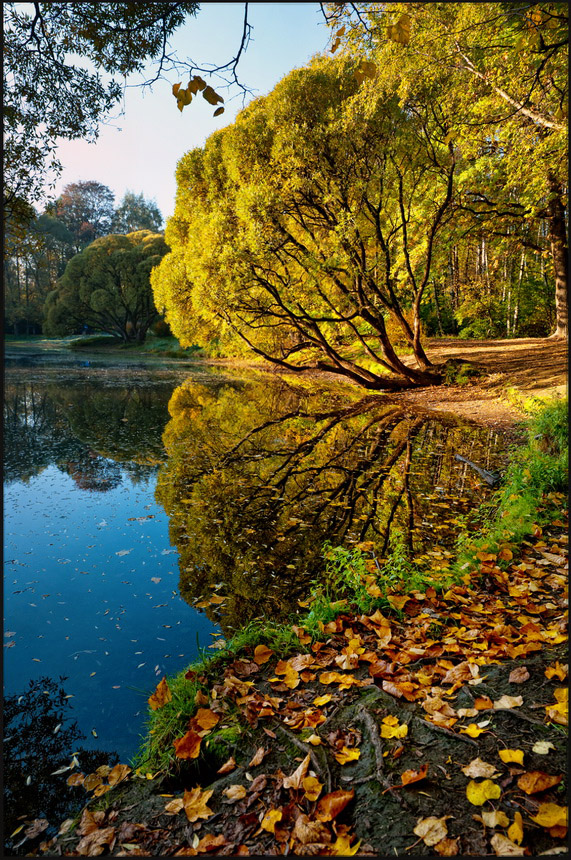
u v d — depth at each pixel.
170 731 2.27
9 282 55.19
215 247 12.26
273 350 15.23
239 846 1.58
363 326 19.38
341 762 1.86
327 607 3.22
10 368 26.50
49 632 3.44
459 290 23.86
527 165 8.31
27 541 5.10
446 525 4.90
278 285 12.66
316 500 5.97
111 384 19.83
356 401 13.47
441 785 1.70
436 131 10.88
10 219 6.99
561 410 7.22
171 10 2.49
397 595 3.26
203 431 10.85
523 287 20.84
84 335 56.53
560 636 2.48
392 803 1.66
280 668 2.60
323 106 10.75
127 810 1.89
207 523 5.45
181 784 2.03
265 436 9.98
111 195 73.50
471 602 3.07
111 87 6.12
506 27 6.76
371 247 13.20
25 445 9.88
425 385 14.06
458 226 14.09
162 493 6.67
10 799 2.12
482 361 14.60
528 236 15.33
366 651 2.68
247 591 3.90
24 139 6.36
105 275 41.81
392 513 5.35
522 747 1.80
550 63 6.55
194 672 2.67
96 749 2.41
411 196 12.33
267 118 11.45
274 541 4.84
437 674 2.38
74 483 7.27
